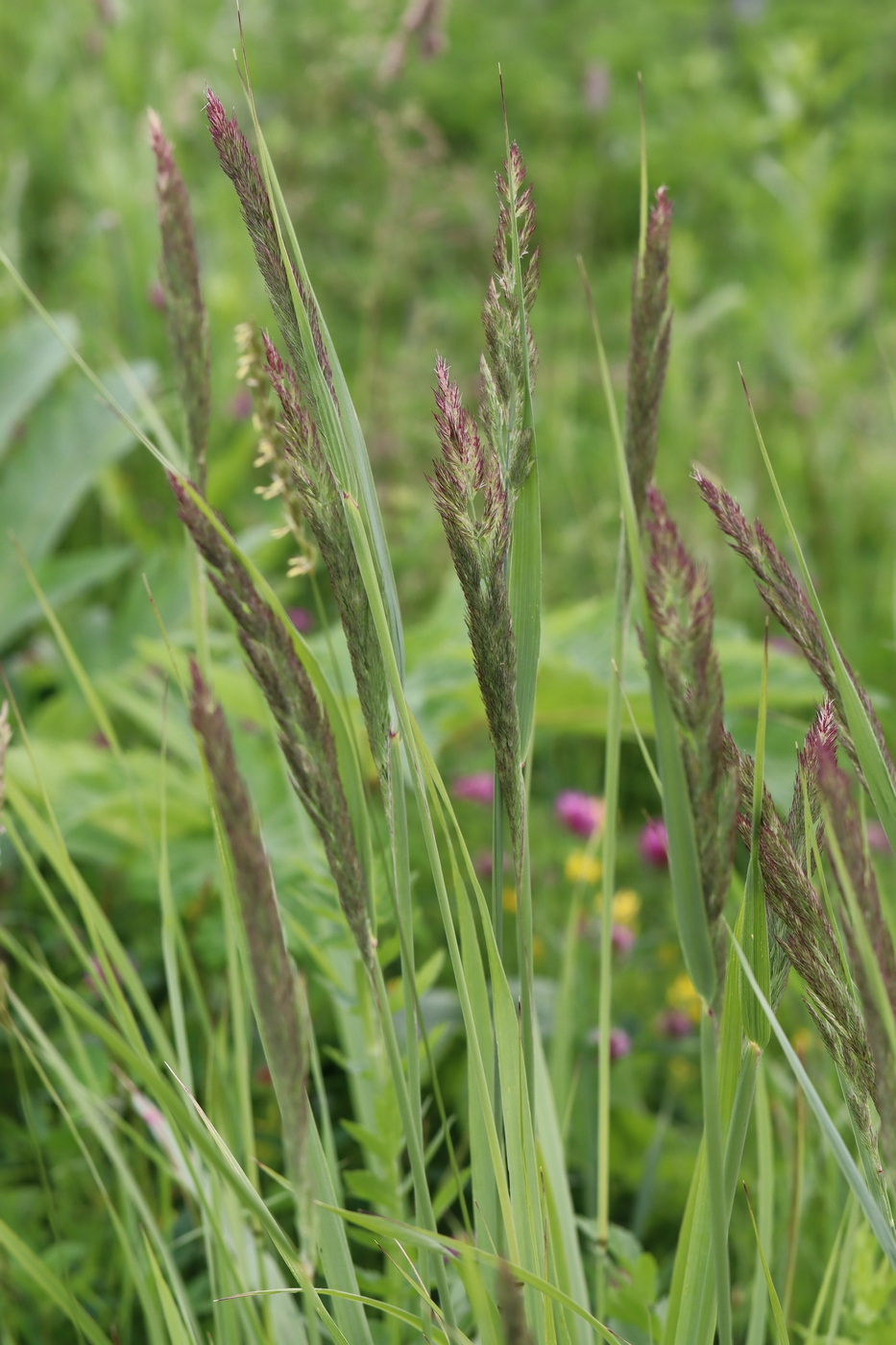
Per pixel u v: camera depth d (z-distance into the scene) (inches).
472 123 311.4
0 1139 91.0
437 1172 94.2
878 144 299.7
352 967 74.9
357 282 183.9
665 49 353.7
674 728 58.8
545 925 115.4
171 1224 76.5
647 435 63.4
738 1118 63.0
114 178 193.8
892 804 62.0
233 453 155.7
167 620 134.8
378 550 62.7
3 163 184.7
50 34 239.9
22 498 142.0
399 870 63.0
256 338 65.3
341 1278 65.3
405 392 175.9
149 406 71.6
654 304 62.3
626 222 287.0
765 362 226.8
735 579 165.8
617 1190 98.3
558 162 288.7
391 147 167.6
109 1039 59.7
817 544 174.7
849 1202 72.1
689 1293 65.3
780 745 112.0
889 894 113.1
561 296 250.4
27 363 147.9
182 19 244.2
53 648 140.0
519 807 62.1
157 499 175.0
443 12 150.4
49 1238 84.4
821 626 61.6
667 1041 109.7
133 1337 79.6
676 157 299.7
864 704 61.9
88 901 68.7
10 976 103.5
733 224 293.9
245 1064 70.9
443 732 116.0
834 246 289.1
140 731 135.3
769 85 285.1
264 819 101.1
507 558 62.7
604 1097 69.9
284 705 59.3
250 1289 70.8
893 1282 73.4
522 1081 64.0
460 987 63.4
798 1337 79.4
